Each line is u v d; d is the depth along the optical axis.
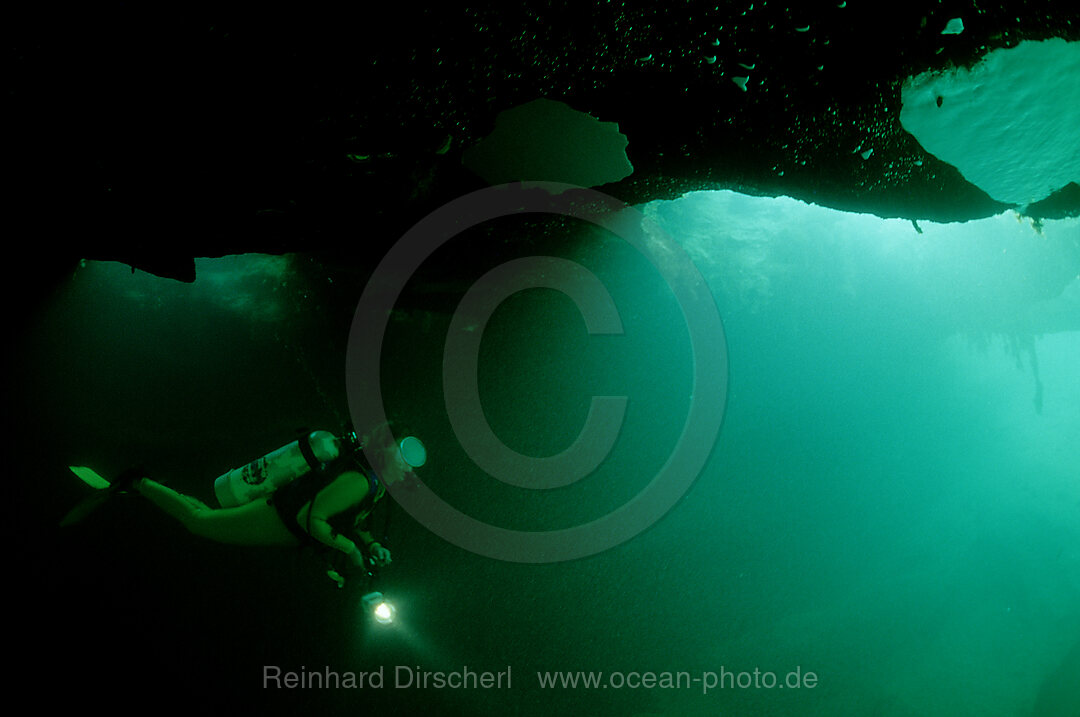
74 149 2.10
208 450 6.15
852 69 2.12
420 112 2.11
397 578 6.23
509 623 6.48
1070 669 6.62
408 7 1.68
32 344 5.07
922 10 1.91
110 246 3.02
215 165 2.30
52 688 4.41
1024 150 2.65
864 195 2.97
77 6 1.56
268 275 6.09
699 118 2.44
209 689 4.85
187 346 6.05
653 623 7.16
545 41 1.90
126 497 5.56
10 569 4.79
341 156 2.37
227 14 1.62
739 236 7.22
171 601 5.18
